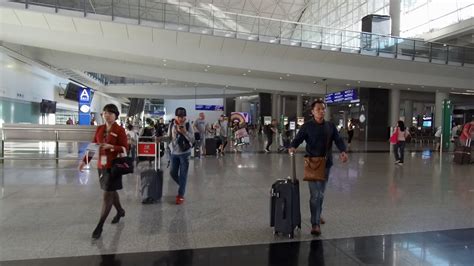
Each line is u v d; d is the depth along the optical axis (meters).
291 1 38.12
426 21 29.97
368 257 3.76
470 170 11.16
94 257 3.71
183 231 4.61
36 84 24.73
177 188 7.55
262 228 4.77
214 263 3.59
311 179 4.47
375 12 32.88
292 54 23.23
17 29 18.56
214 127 18.84
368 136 33.16
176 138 6.18
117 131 4.43
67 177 8.66
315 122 4.59
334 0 39.78
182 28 20.78
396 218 5.32
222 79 33.44
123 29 19.97
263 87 35.22
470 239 4.35
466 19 24.98
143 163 12.03
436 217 5.40
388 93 33.31
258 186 7.91
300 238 4.37
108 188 4.37
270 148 20.20
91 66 27.09
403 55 24.34
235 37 21.66
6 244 4.07
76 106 36.03
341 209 5.88
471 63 25.61
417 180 9.05
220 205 6.06
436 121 31.30
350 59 23.98
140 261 3.62
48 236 4.35
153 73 30.44
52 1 18.45
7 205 5.86
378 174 10.13
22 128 11.19
